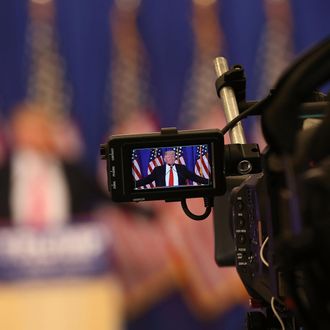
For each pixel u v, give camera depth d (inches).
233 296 237.6
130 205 234.8
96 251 234.1
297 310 56.0
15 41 230.8
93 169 233.5
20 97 231.1
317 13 237.5
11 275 231.6
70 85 232.7
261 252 75.4
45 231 232.4
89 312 234.2
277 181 59.8
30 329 232.7
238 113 93.0
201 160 82.6
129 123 234.2
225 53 235.6
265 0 236.4
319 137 52.7
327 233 49.9
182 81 235.1
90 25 232.8
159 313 236.8
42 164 231.9
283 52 236.5
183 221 235.5
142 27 234.2
